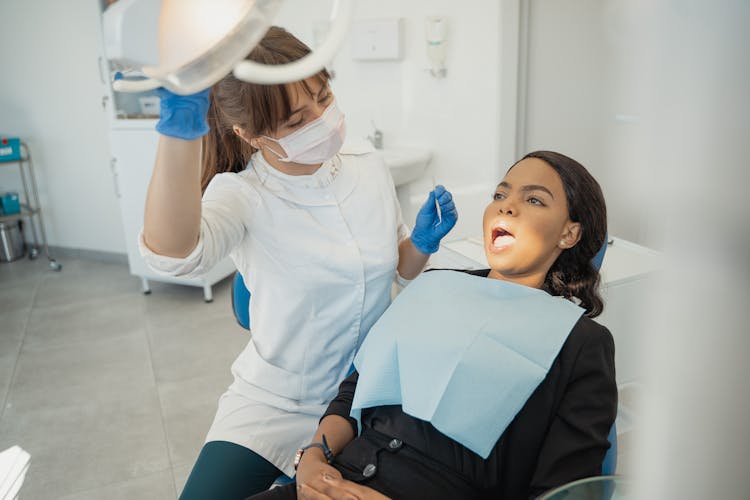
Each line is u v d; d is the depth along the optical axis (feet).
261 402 3.93
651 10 0.83
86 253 13.65
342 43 1.70
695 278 0.83
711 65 0.77
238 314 4.61
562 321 3.14
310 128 3.15
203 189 3.89
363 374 3.40
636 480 0.97
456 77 8.79
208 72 1.71
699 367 0.85
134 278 12.32
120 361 9.04
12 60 12.99
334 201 3.79
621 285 5.16
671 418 0.90
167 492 6.35
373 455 3.16
